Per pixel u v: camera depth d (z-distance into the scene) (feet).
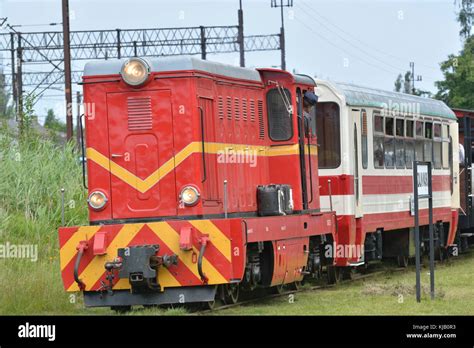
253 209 60.85
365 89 82.17
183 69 54.08
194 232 52.29
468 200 106.83
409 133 89.76
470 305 57.16
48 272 61.72
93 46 152.97
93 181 54.85
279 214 60.75
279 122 63.67
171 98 54.13
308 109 67.10
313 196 67.05
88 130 55.06
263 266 60.13
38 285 56.75
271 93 63.77
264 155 63.21
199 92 54.65
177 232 52.29
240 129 59.77
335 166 75.51
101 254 52.44
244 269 53.98
